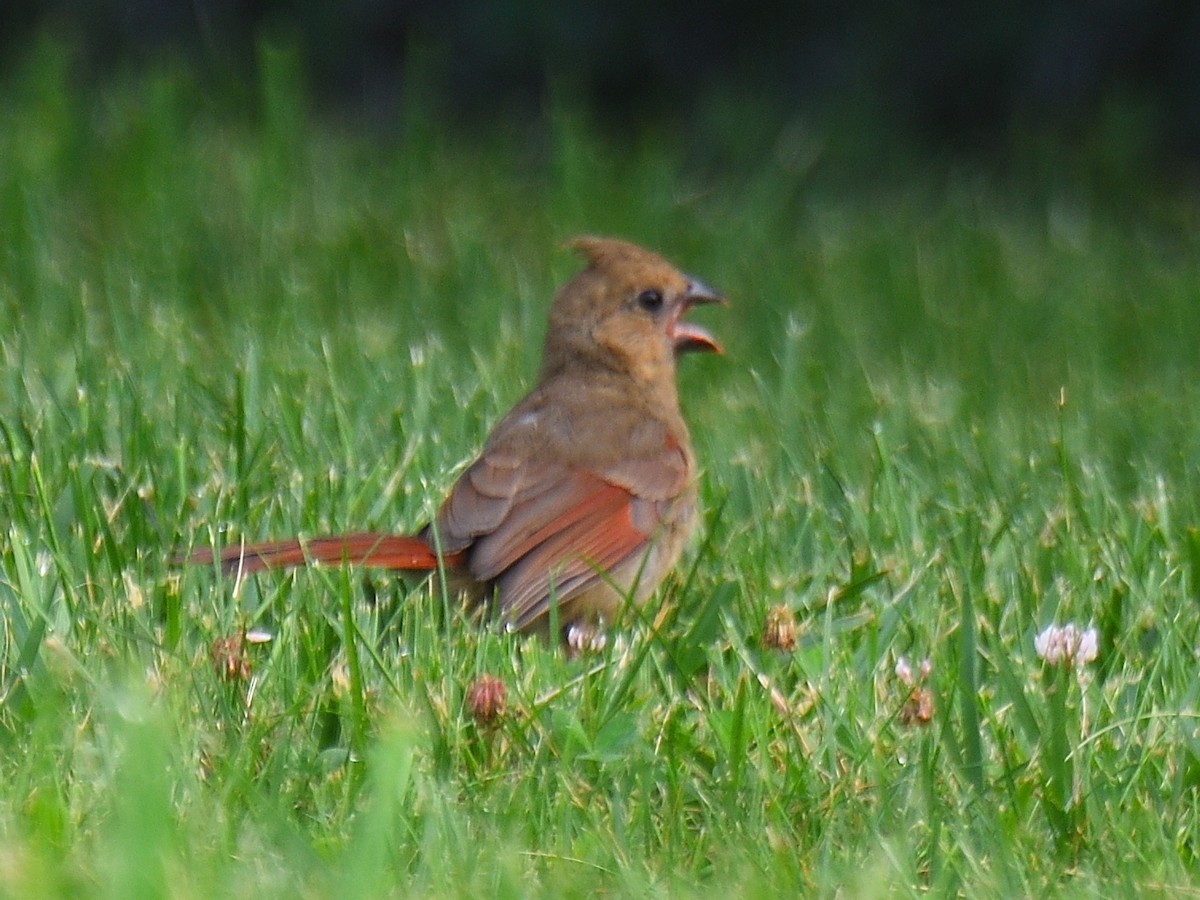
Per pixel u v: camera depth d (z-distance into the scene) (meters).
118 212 15.20
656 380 9.95
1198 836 6.95
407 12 23.89
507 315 14.09
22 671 7.41
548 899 6.24
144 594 8.36
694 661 8.30
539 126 23.27
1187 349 14.92
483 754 7.24
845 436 11.70
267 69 16.41
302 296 13.70
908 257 16.72
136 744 5.78
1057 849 6.88
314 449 10.34
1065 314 15.37
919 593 8.89
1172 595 9.17
